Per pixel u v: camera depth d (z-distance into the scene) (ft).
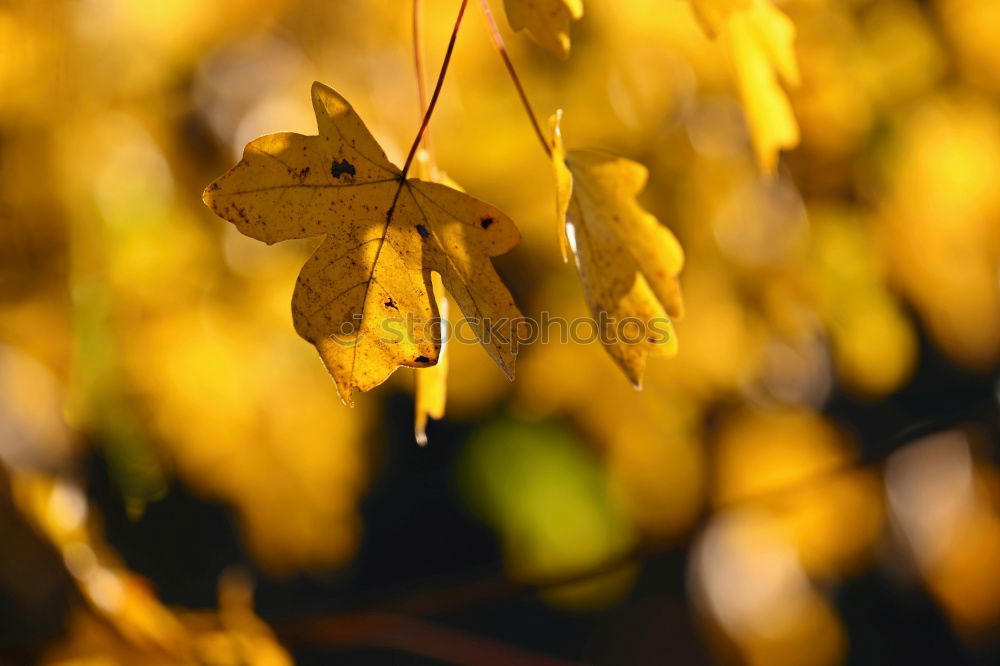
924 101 3.43
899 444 2.93
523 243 3.34
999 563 3.51
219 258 3.09
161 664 2.49
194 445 3.20
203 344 3.04
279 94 3.07
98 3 2.76
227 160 3.02
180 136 2.96
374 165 2.08
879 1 3.35
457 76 3.13
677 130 3.34
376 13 3.09
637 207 2.13
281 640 2.61
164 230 2.92
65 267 2.75
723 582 3.53
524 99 2.10
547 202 3.24
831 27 3.26
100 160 2.81
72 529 2.54
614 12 3.24
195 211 3.01
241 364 3.18
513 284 3.46
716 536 3.61
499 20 3.08
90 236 2.78
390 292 2.07
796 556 3.61
